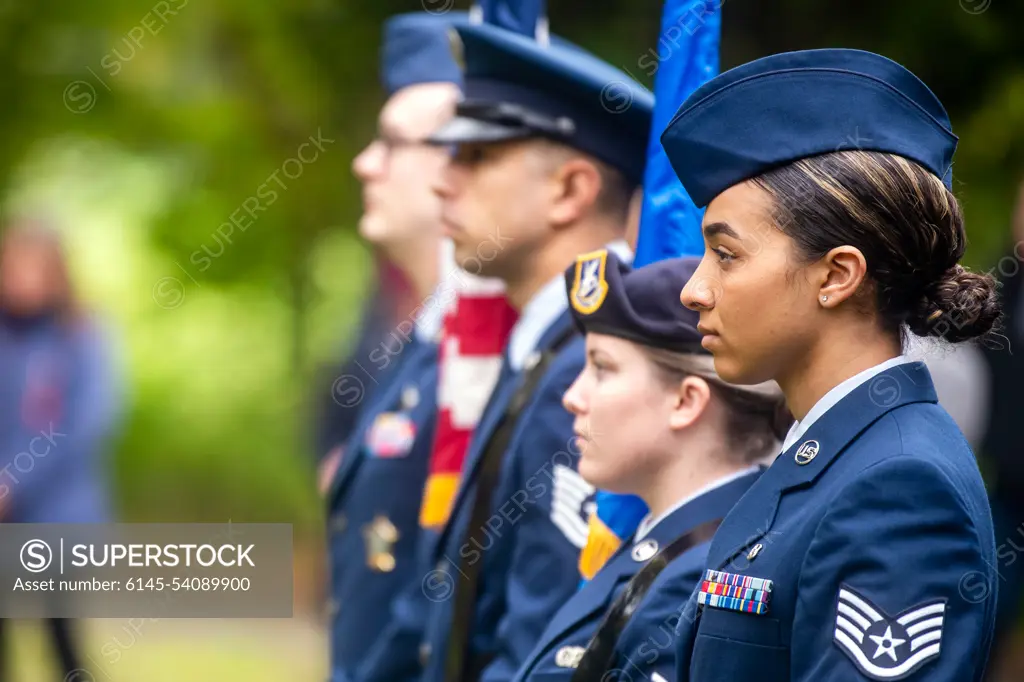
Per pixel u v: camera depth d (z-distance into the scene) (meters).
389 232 14.82
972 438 15.52
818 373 6.48
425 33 14.78
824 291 6.34
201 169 31.70
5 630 21.11
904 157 6.35
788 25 20.72
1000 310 6.70
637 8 21.72
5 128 33.03
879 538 5.93
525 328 10.94
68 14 31.89
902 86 6.45
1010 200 20.89
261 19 28.05
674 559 8.01
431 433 13.88
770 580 6.27
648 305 8.16
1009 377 17.28
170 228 32.53
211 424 45.28
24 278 21.58
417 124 14.66
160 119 32.09
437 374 13.86
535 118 10.75
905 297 6.38
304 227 30.75
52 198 38.00
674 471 8.25
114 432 28.86
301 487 40.47
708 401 8.15
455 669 10.63
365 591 13.88
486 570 10.52
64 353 21.72
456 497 10.99
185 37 30.94
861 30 20.77
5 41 31.86
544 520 9.72
